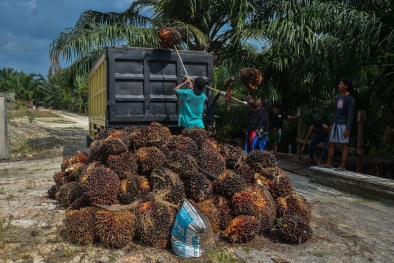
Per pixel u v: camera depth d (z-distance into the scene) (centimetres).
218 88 1218
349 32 783
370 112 987
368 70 982
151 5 1273
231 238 411
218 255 377
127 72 680
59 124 2891
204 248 381
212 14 1123
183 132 532
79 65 1307
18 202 581
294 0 981
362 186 645
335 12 825
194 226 372
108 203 432
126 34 1022
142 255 380
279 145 1174
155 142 475
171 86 709
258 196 450
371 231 470
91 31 1057
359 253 400
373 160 869
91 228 403
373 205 591
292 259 380
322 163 907
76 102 5553
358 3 870
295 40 877
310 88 1088
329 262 376
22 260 366
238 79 1118
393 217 529
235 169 483
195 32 1041
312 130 948
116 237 389
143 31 1037
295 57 1045
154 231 395
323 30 868
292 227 420
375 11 847
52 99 6462
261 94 1147
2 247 397
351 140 987
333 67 885
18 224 472
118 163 456
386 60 798
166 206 412
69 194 535
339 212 550
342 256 391
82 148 1384
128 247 395
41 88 6419
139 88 688
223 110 1203
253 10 1059
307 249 408
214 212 426
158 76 696
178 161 446
